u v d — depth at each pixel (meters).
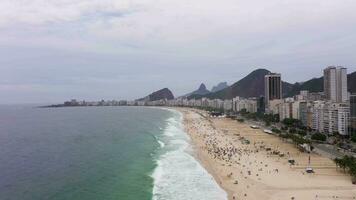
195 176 107.56
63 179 103.69
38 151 156.25
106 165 123.62
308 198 87.31
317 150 155.88
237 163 127.94
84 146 170.12
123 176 107.25
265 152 150.62
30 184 98.00
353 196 88.56
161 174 109.75
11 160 134.88
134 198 85.50
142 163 126.81
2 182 100.06
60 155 144.88
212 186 97.00
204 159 135.38
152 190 92.50
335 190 93.75
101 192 90.31
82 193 89.38
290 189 95.12
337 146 166.38
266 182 102.19
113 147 165.75
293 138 173.12
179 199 85.56
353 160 114.06
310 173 112.38
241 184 99.94
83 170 115.88
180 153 147.62
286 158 137.12
